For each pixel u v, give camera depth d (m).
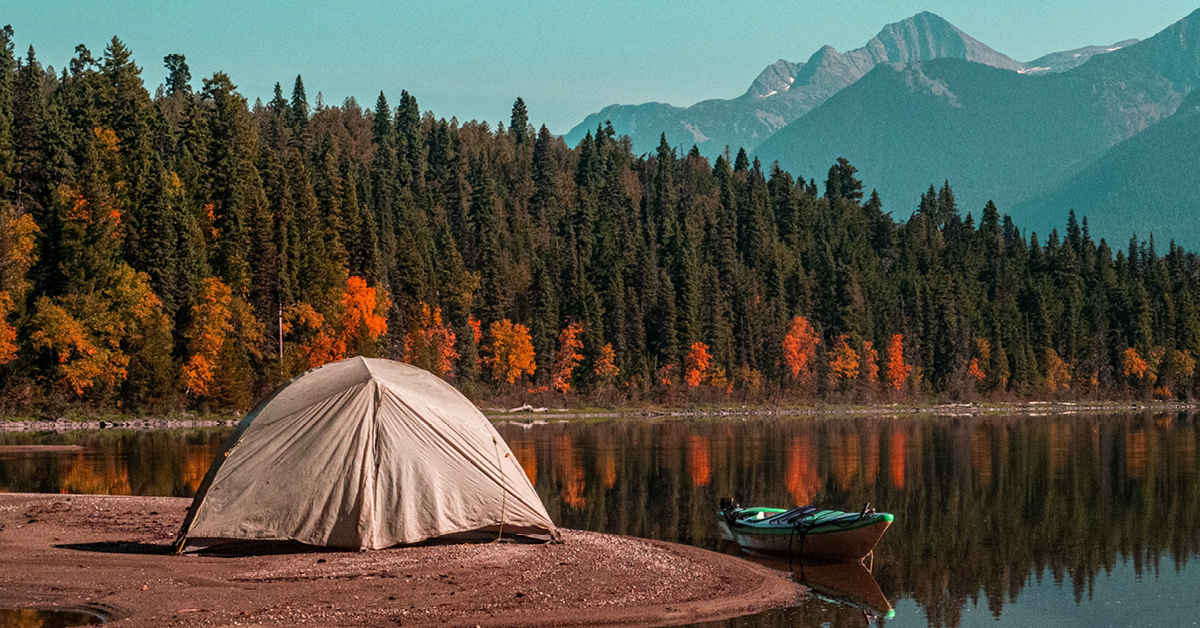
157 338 77.94
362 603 18.44
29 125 80.62
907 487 42.06
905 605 21.64
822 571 24.98
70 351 74.06
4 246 69.62
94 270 74.81
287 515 22.12
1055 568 25.86
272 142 170.12
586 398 132.00
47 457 48.25
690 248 171.00
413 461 23.16
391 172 186.62
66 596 18.41
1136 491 41.38
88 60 108.38
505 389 126.75
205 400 81.50
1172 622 20.44
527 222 181.00
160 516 27.72
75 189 76.69
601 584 20.97
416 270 121.12
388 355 103.88
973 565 26.14
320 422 22.86
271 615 17.52
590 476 44.81
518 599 19.33
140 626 16.66
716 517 32.97
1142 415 135.62
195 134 100.25
